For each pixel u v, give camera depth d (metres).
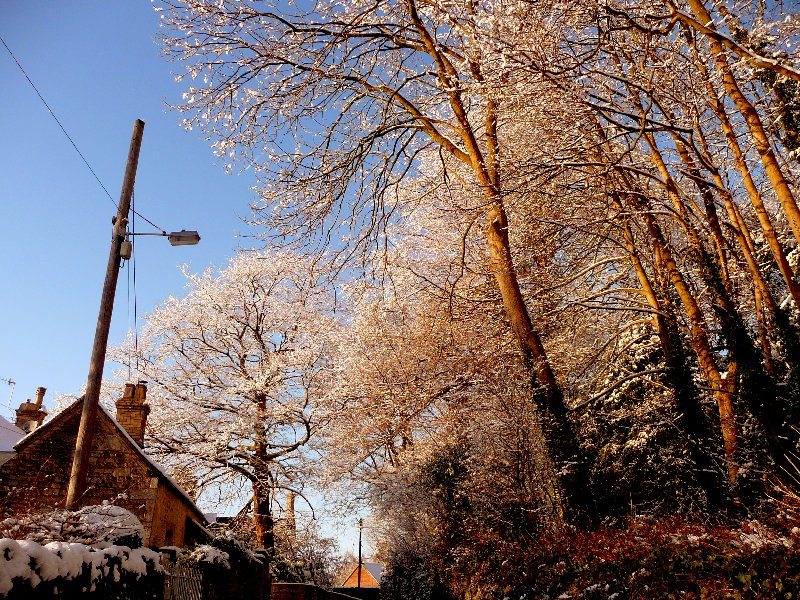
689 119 12.55
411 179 20.92
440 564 19.81
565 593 10.86
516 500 15.72
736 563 7.55
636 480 15.92
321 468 25.84
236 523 24.17
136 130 10.92
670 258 15.08
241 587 14.30
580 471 13.23
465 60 14.07
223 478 25.25
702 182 12.95
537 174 13.52
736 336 12.27
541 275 18.83
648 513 13.88
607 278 19.06
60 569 5.73
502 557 14.73
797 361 11.40
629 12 11.37
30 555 5.30
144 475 14.96
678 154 14.67
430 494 21.83
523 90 12.48
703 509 12.89
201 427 26.23
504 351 20.05
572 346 19.91
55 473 14.67
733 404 13.38
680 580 8.28
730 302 12.75
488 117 15.95
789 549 7.09
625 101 13.27
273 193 15.59
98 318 9.90
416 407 22.61
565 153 14.84
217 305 28.22
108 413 15.39
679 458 14.45
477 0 12.52
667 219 17.05
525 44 11.11
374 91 16.67
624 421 17.80
